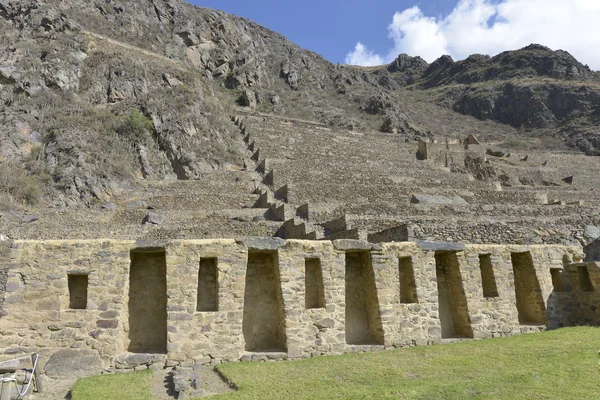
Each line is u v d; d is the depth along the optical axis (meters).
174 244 10.62
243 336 10.96
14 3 57.69
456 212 26.03
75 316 9.90
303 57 109.94
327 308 11.23
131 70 50.97
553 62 117.50
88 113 42.50
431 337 11.97
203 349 10.12
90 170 33.94
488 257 13.67
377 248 12.16
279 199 31.66
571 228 20.39
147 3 82.25
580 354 9.80
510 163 56.94
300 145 49.62
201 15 91.31
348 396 7.54
